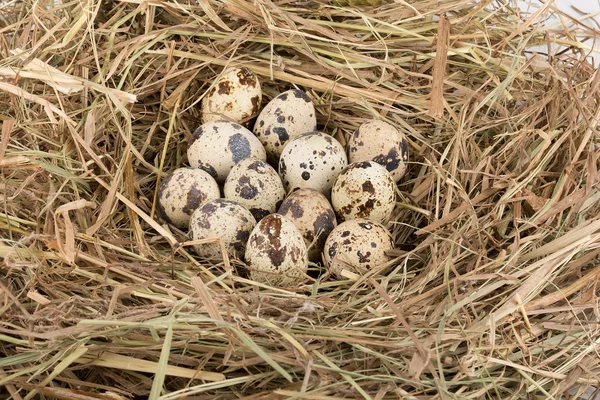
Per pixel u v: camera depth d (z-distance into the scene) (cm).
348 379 35
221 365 37
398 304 39
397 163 47
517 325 39
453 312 39
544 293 41
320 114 50
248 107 48
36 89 47
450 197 44
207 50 49
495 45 49
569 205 43
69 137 45
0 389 37
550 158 46
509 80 47
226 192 45
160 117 49
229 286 42
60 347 36
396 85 50
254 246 41
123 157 44
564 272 41
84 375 38
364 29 50
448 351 37
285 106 47
